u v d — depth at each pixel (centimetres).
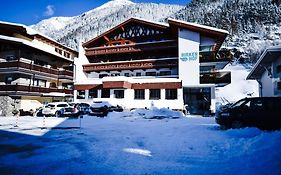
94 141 930
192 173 521
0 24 3081
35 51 3334
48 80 3728
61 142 918
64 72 3725
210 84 2898
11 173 534
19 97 3078
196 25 2986
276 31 8850
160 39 3550
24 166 590
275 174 474
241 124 1170
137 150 756
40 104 3450
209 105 2973
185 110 2842
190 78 2956
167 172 532
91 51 3803
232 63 7650
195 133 1052
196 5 13225
